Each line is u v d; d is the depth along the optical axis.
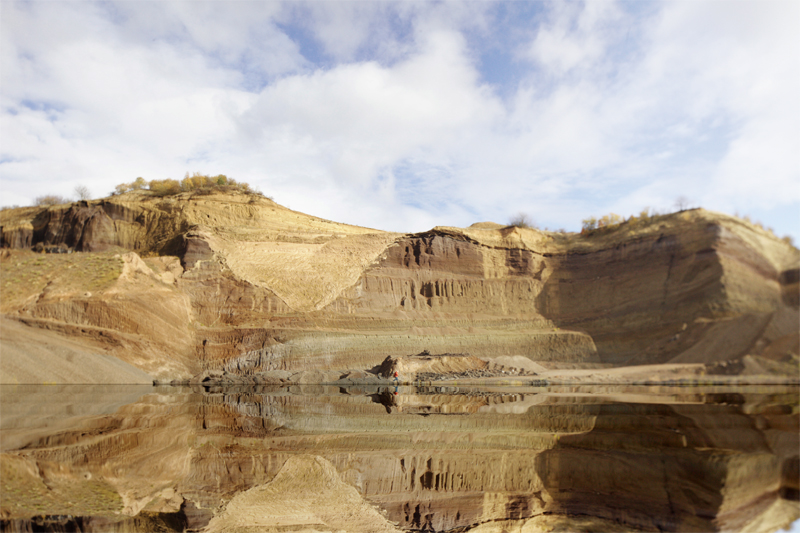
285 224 66.44
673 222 57.25
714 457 10.73
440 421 16.88
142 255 59.03
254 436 13.93
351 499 8.33
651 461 10.46
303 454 11.58
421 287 63.28
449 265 65.06
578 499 8.12
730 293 47.38
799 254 47.81
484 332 58.50
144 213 62.28
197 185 70.69
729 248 50.22
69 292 43.00
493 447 12.14
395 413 19.38
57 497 8.00
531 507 7.80
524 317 62.19
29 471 9.62
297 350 49.06
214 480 9.39
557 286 64.44
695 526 6.64
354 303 58.16
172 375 43.31
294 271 58.84
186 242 55.31
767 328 42.91
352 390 35.06
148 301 44.97
